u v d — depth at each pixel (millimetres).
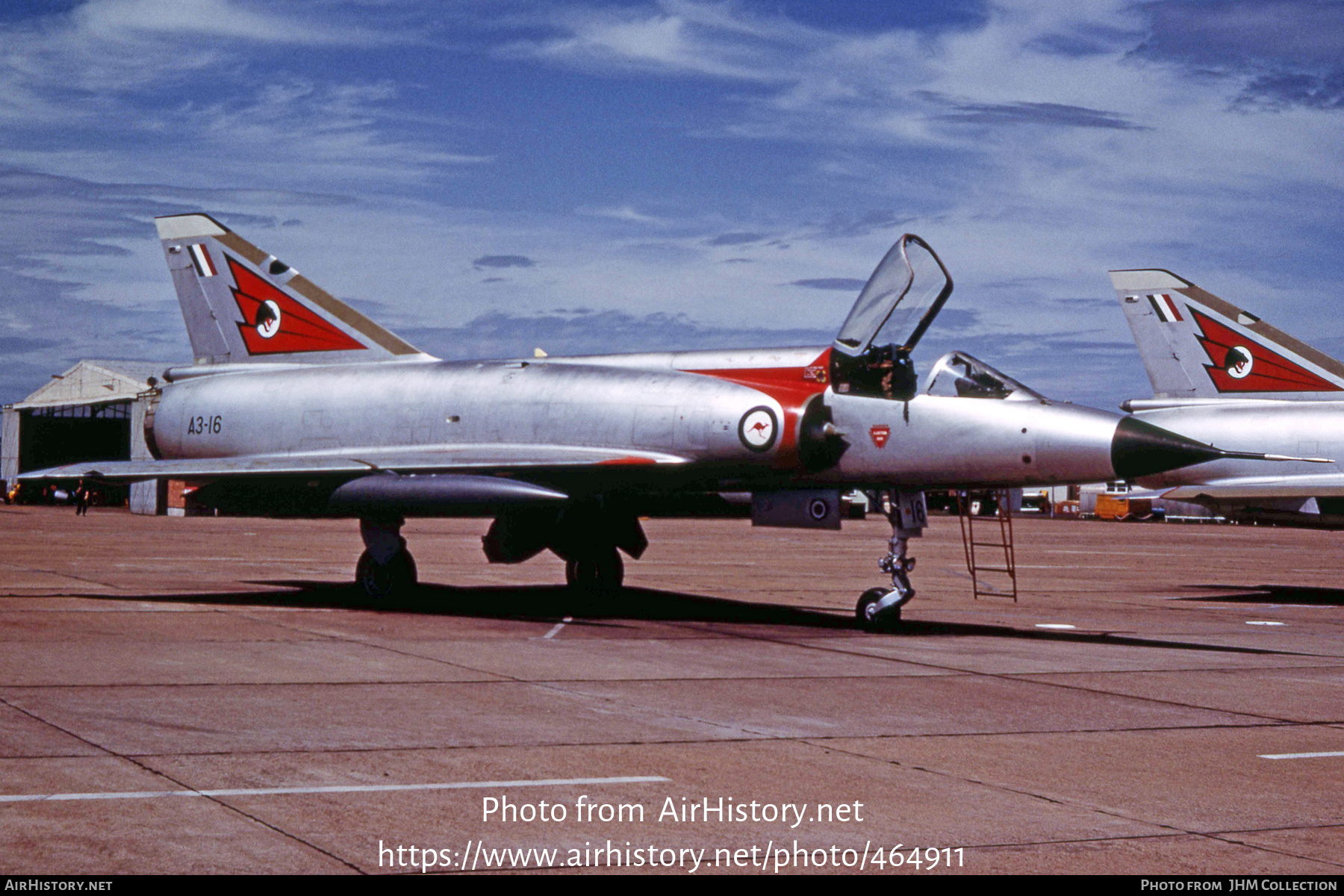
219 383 16203
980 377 12008
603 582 15977
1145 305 20797
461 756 6219
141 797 5246
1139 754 6840
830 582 20578
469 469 13188
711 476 13086
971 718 7758
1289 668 10727
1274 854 4992
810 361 12820
